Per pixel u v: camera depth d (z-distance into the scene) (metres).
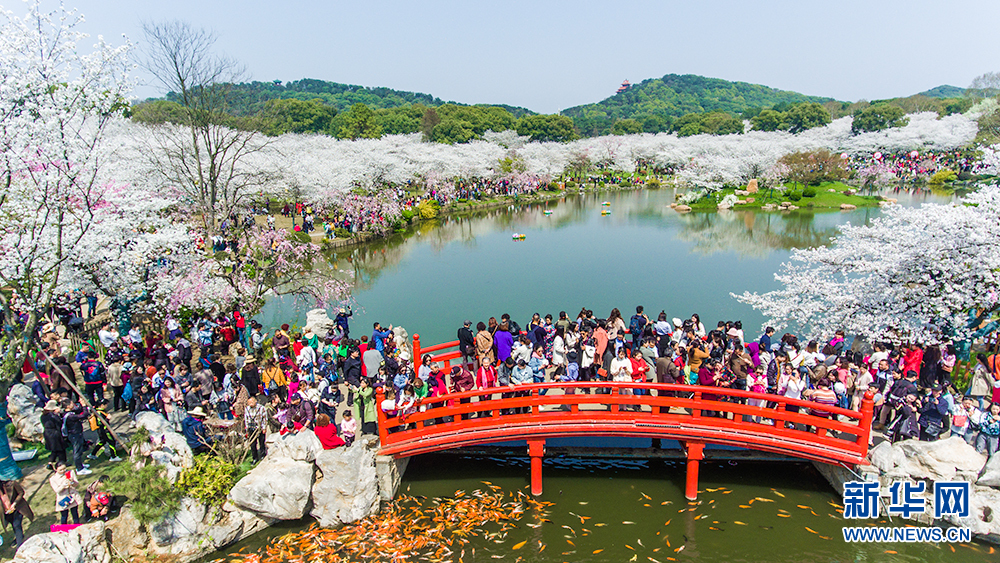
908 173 74.31
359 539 12.05
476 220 62.00
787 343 15.71
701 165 74.31
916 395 13.36
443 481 14.41
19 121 13.18
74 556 10.10
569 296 34.38
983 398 14.23
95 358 15.94
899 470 12.13
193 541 11.49
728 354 15.65
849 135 102.81
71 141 13.94
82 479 12.75
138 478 11.52
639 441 14.81
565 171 95.50
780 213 59.78
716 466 14.80
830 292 19.11
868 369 14.89
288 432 13.60
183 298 20.70
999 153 20.27
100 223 18.47
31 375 17.12
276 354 17.75
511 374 14.94
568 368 15.57
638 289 35.44
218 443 13.59
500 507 13.37
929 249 16.42
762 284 35.91
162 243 20.58
